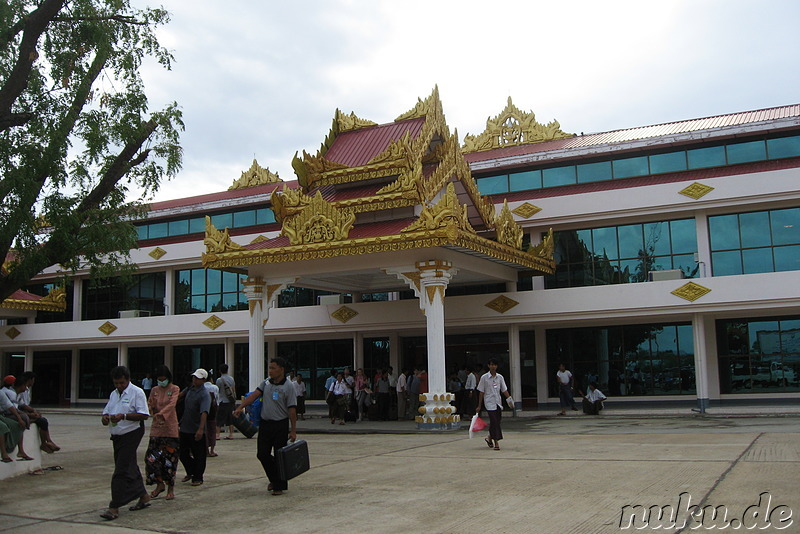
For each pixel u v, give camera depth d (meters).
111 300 37.19
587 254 27.20
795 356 24.86
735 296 23.31
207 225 22.39
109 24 15.67
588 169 27.66
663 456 12.71
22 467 13.26
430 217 19.27
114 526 8.95
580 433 18.31
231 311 32.56
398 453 15.12
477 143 32.72
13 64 14.99
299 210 22.19
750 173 24.25
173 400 10.85
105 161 16.02
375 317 27.08
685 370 26.17
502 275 25.72
